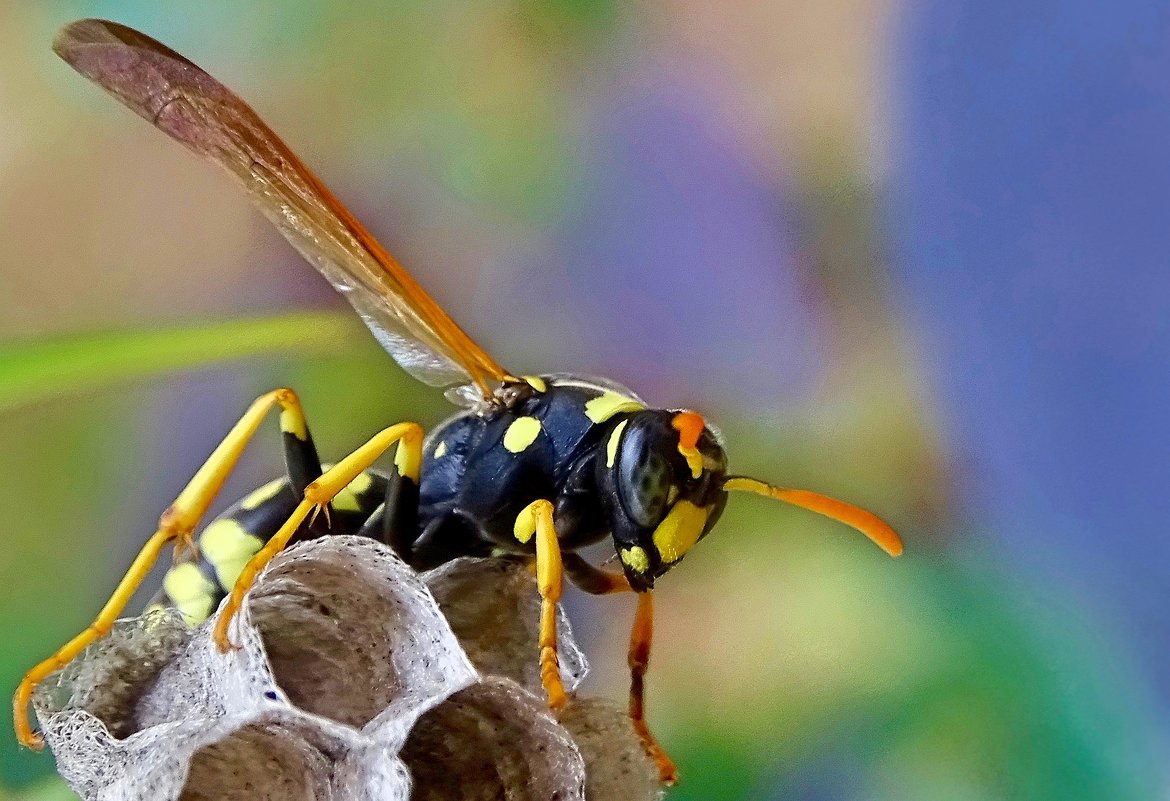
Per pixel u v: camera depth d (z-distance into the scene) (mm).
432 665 96
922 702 109
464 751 96
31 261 113
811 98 113
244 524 100
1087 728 105
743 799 112
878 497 112
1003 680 108
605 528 100
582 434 100
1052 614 106
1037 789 107
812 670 113
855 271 112
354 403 112
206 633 96
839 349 113
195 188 114
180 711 96
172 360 103
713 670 113
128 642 97
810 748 112
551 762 96
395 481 100
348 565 96
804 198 113
